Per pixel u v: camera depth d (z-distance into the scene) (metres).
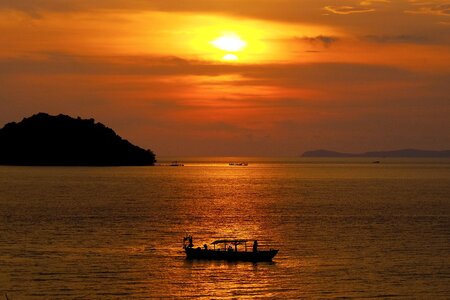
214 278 106.31
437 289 100.56
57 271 109.56
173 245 134.38
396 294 97.94
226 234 150.62
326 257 122.56
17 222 170.12
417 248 132.12
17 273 108.00
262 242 139.38
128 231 153.62
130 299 94.81
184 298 95.44
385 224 169.38
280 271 110.94
